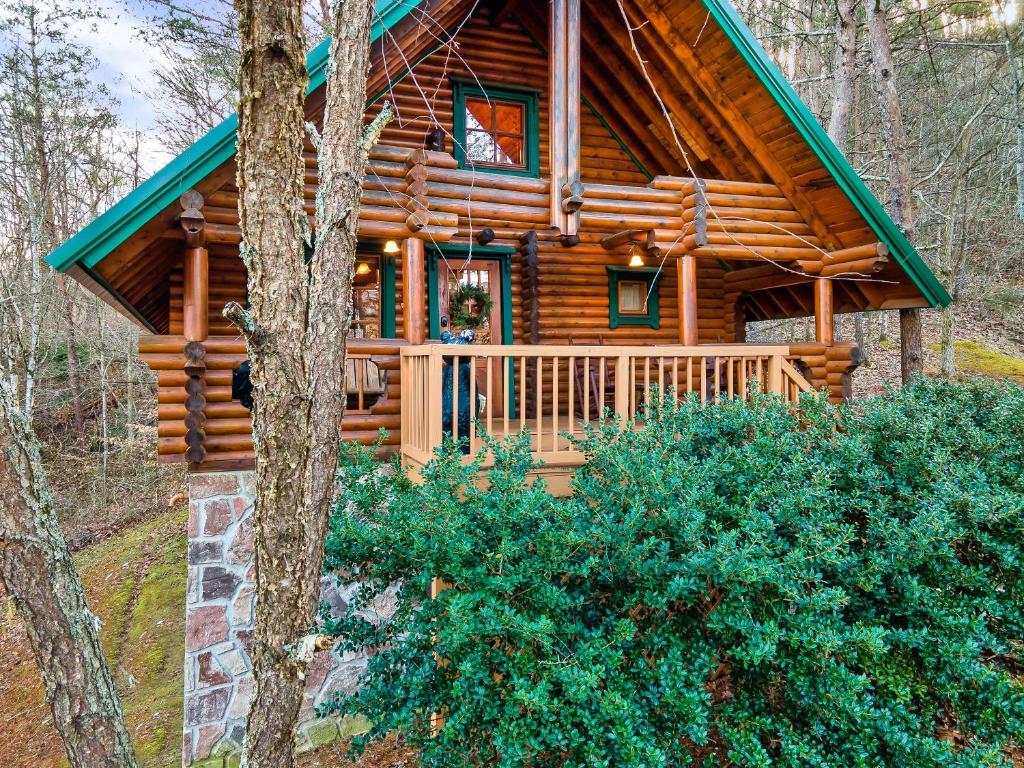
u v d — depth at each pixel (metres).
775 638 2.47
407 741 2.70
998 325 18.08
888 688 2.80
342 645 2.99
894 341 17.92
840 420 4.56
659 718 2.56
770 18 17.50
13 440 1.95
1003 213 18.75
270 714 1.92
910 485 3.75
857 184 6.96
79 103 15.05
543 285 8.51
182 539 11.86
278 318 1.83
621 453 3.41
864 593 3.17
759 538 2.74
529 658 2.50
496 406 8.27
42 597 1.99
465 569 2.72
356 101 1.99
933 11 12.83
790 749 2.50
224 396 5.14
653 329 9.09
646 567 2.70
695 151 7.84
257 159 1.80
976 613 3.28
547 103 8.25
